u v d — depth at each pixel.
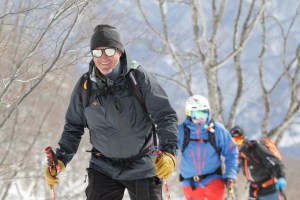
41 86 7.65
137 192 5.87
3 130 7.71
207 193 10.56
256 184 11.91
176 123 5.75
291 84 18.70
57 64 7.21
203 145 10.52
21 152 11.38
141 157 5.88
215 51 16.98
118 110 5.64
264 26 18.89
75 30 7.29
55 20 6.98
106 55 5.52
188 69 18.56
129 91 5.64
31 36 7.28
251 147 11.76
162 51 17.64
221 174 10.73
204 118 10.41
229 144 10.53
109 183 6.03
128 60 5.69
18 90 7.86
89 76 5.82
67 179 17.34
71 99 6.09
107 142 5.87
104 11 9.97
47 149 5.72
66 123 6.29
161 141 5.65
